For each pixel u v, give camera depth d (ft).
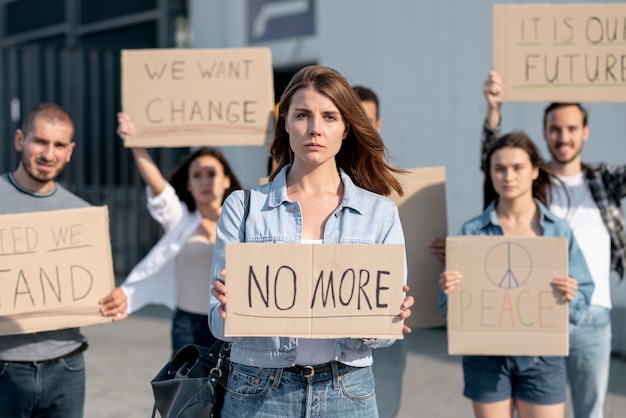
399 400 15.96
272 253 9.78
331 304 9.75
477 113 32.17
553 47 16.79
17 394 13.33
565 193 16.94
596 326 16.14
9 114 43.32
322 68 10.20
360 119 10.34
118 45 48.24
